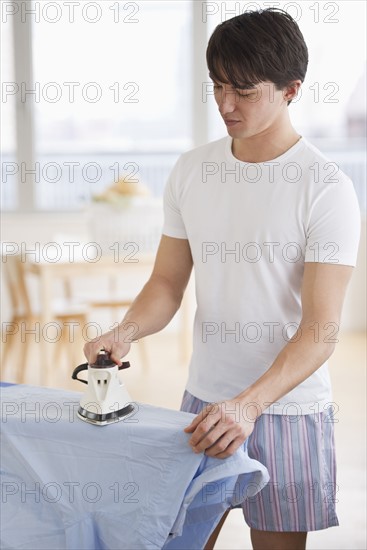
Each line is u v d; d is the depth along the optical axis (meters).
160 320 1.77
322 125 5.93
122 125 5.79
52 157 5.79
